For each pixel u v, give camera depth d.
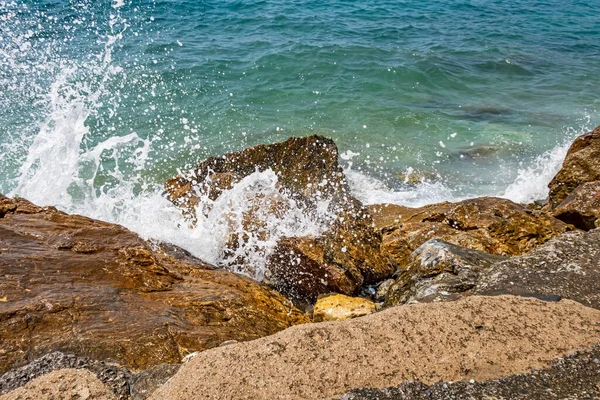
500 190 9.43
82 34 15.98
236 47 16.50
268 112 12.20
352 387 2.87
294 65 15.21
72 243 4.76
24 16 17.02
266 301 5.07
